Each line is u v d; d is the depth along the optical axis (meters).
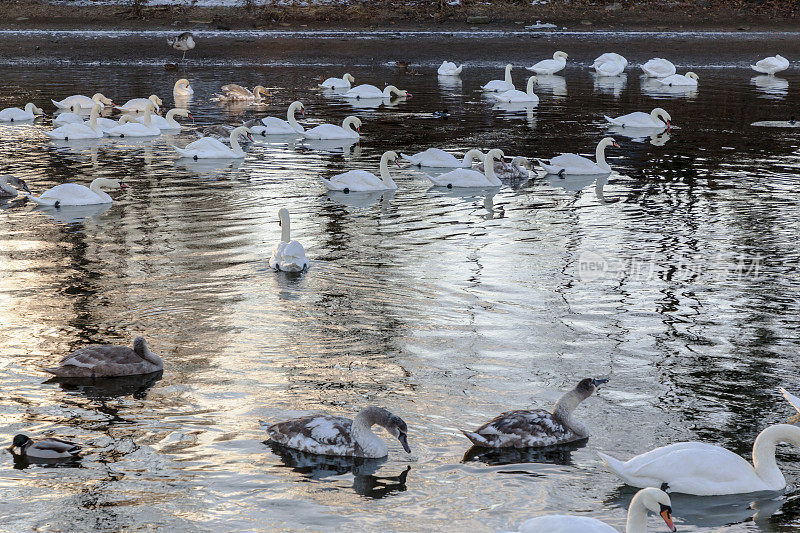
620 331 17.41
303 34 70.00
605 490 12.08
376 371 15.46
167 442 13.09
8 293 19.23
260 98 49.25
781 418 13.93
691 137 39.03
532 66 61.50
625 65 60.44
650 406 14.35
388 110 46.66
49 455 12.59
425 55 64.44
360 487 12.02
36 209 27.33
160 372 15.42
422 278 20.48
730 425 13.73
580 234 24.38
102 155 35.75
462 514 11.38
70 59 61.53
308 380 15.09
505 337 17.05
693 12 75.94
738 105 47.53
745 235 24.12
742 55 64.94
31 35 67.94
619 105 48.06
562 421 13.35
